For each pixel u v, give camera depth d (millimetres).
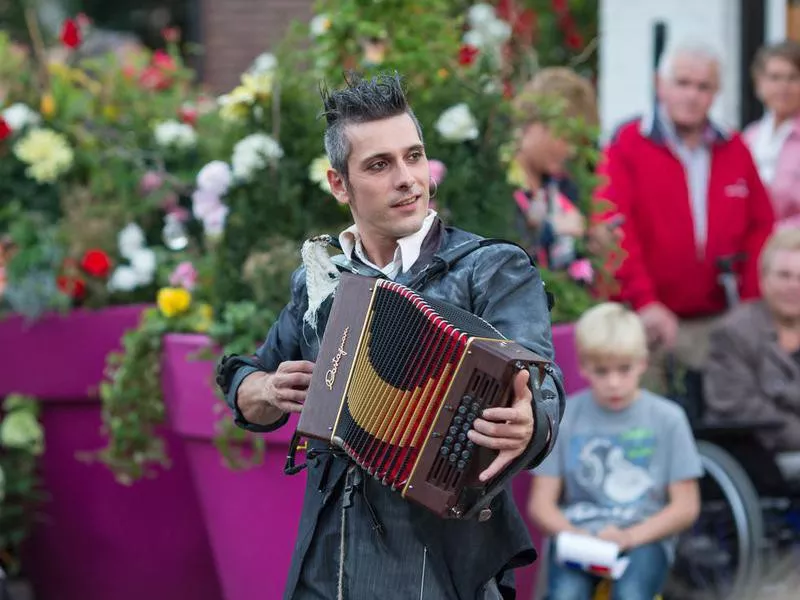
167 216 15906
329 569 8758
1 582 14586
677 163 17562
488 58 13961
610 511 13172
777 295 15344
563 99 15023
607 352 13062
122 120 16797
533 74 16547
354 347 8227
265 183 13258
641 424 13297
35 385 14758
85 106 16406
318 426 8328
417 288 8422
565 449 13375
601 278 15258
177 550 14969
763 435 15211
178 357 13086
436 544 8484
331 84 13398
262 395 9031
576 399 13508
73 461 14977
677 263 17656
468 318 7996
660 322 16891
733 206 17750
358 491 8555
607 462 13273
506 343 7793
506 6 18344
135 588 15086
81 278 14844
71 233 15016
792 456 15109
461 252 8469
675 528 13055
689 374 15617
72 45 17391
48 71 16734
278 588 12961
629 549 12891
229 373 9484
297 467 8938
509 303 8398
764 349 15430
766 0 22156
